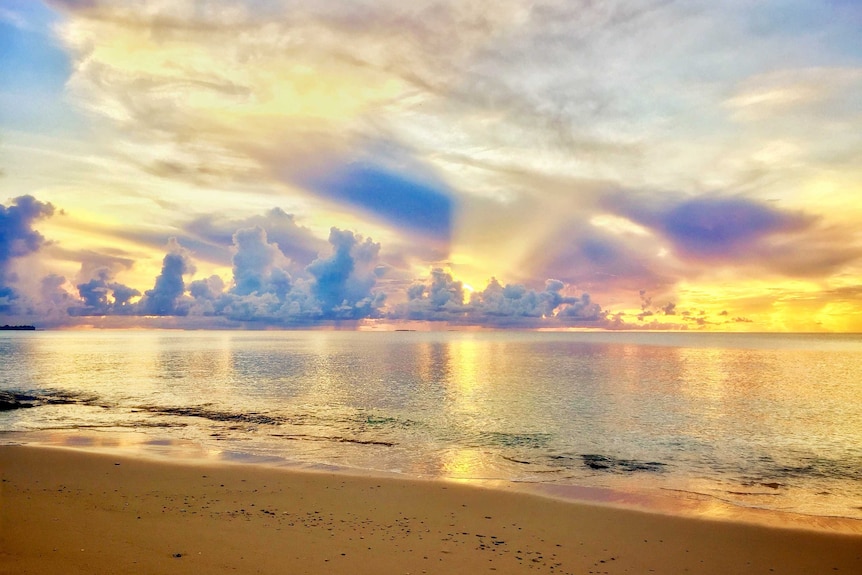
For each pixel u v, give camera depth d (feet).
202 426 91.91
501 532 39.19
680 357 313.73
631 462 68.85
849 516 47.26
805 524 43.91
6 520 38.14
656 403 122.72
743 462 69.56
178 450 69.87
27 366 235.40
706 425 96.32
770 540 39.47
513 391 144.66
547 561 33.94
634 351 399.24
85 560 30.91
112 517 39.55
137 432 85.20
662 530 41.14
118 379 177.37
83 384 161.58
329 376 189.37
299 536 36.58
